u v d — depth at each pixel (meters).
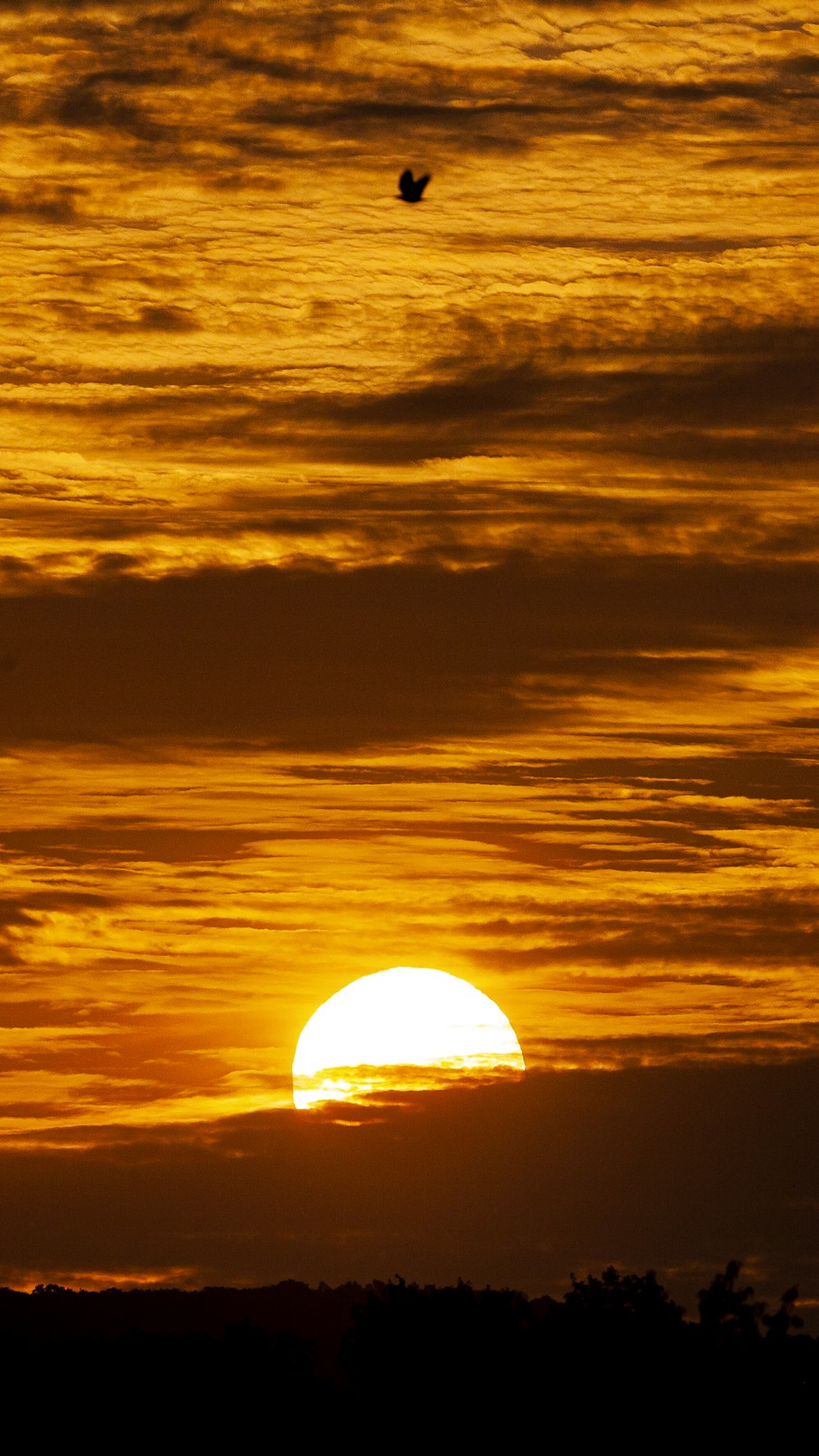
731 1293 139.00
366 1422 145.12
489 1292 146.50
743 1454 133.88
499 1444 138.75
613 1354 137.12
